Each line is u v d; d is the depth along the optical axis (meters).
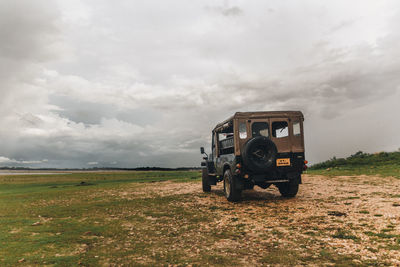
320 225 5.80
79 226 6.60
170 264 4.05
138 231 6.07
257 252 4.45
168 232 5.95
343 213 6.67
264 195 10.90
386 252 4.04
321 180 13.82
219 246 4.86
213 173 12.38
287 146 9.42
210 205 9.12
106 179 25.48
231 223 6.54
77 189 15.95
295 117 9.62
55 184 21.11
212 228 6.17
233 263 4.02
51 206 9.77
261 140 8.86
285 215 7.00
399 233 4.84
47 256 4.45
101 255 4.49
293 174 9.40
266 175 9.26
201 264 4.02
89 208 9.14
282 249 4.51
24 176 36.12
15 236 5.70
